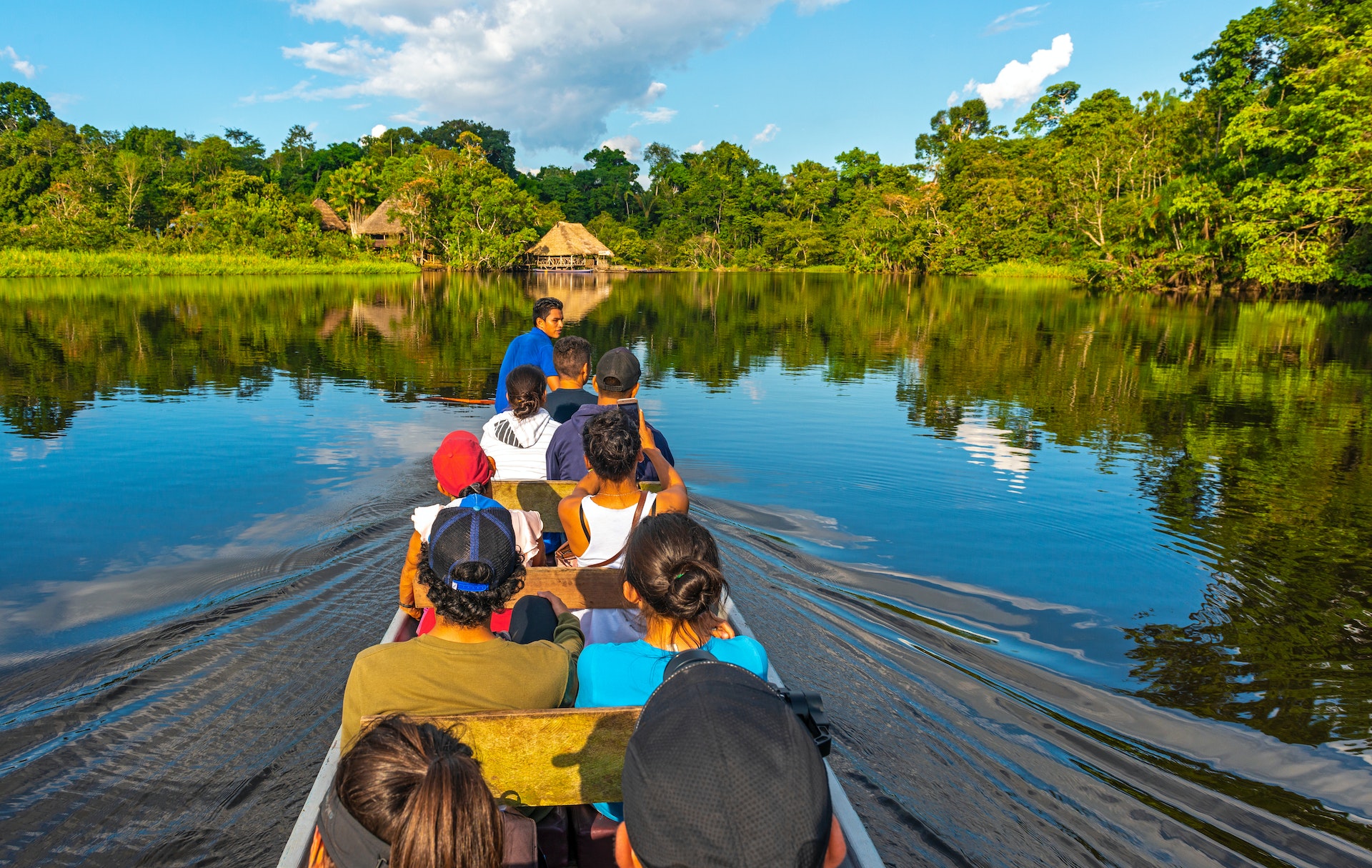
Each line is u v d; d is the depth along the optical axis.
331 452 7.46
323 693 3.26
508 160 136.25
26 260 43.91
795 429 8.95
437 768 1.23
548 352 5.47
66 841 2.39
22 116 98.56
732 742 1.28
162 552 4.84
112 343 16.08
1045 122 92.56
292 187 112.94
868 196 95.19
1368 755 2.97
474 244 73.31
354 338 17.91
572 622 2.40
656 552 1.81
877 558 5.01
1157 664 3.71
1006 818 2.61
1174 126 46.84
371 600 4.16
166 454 7.32
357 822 1.35
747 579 4.64
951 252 74.88
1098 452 8.00
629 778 1.33
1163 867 2.39
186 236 61.44
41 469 6.75
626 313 27.58
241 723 3.04
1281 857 2.43
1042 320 25.12
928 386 12.27
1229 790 2.76
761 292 43.97
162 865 2.30
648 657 1.90
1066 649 3.84
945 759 2.92
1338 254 29.03
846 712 3.23
